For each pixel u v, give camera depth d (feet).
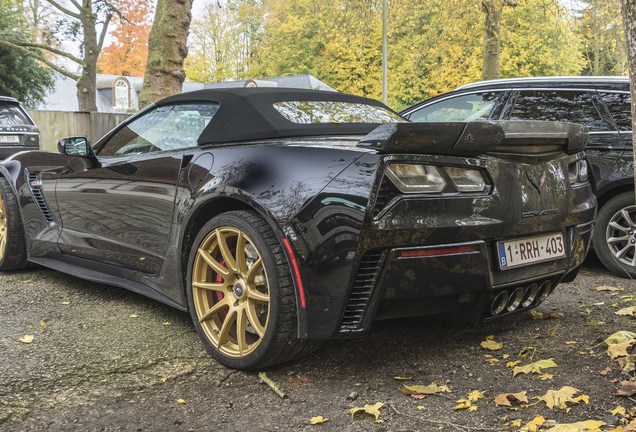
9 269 16.01
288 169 8.68
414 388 8.36
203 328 9.81
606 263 16.01
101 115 52.26
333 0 45.47
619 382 8.36
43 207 14.60
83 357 9.74
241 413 7.85
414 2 44.57
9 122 33.78
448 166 8.41
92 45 65.46
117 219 12.05
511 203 8.84
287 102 10.91
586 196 10.73
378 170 7.93
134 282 12.11
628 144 15.57
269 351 8.70
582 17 50.26
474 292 8.78
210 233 9.56
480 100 18.39
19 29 75.20
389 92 108.27
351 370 9.21
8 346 10.16
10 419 7.59
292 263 8.30
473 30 47.88
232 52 144.66
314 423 7.49
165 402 8.19
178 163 10.61
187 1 31.58
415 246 8.11
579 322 11.43
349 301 8.10
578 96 16.69
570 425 7.04
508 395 8.00
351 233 7.88
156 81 31.48
